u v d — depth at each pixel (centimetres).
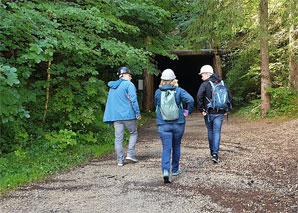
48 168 507
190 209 339
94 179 460
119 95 541
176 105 437
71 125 731
